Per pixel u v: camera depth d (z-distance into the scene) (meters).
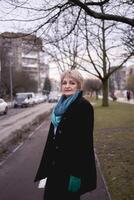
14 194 7.54
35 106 60.75
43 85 148.25
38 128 22.14
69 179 3.94
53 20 9.60
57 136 4.10
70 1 9.00
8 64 74.31
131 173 8.83
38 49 10.84
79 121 4.02
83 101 4.11
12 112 43.41
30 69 113.94
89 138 3.99
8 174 9.47
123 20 9.12
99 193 7.34
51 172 4.11
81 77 4.35
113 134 16.80
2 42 10.13
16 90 82.56
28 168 10.17
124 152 11.84
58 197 4.01
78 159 3.94
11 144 14.94
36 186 8.12
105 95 42.66
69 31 10.72
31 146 14.55
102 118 26.48
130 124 21.44
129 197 6.89
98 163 10.24
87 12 8.90
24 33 9.61
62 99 4.36
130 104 52.59
